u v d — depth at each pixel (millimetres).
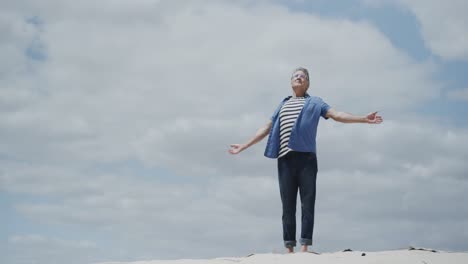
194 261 5977
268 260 5715
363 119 6547
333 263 5453
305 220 6695
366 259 5582
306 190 6723
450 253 5863
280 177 6918
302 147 6738
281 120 6914
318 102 6836
